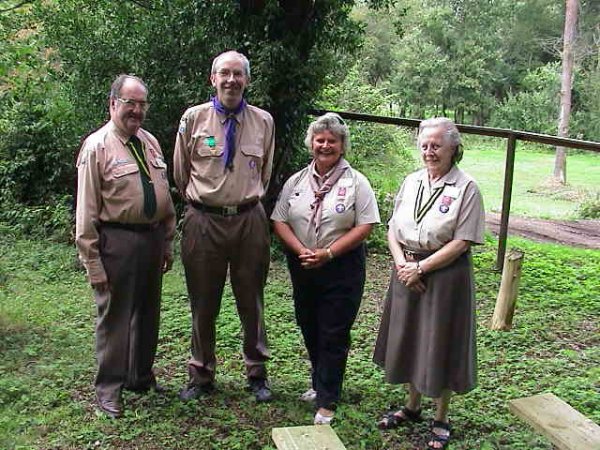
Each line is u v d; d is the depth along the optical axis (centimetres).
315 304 378
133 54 810
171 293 628
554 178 2256
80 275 704
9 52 851
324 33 747
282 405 394
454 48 3559
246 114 369
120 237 368
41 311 568
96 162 357
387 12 956
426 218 335
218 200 362
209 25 750
